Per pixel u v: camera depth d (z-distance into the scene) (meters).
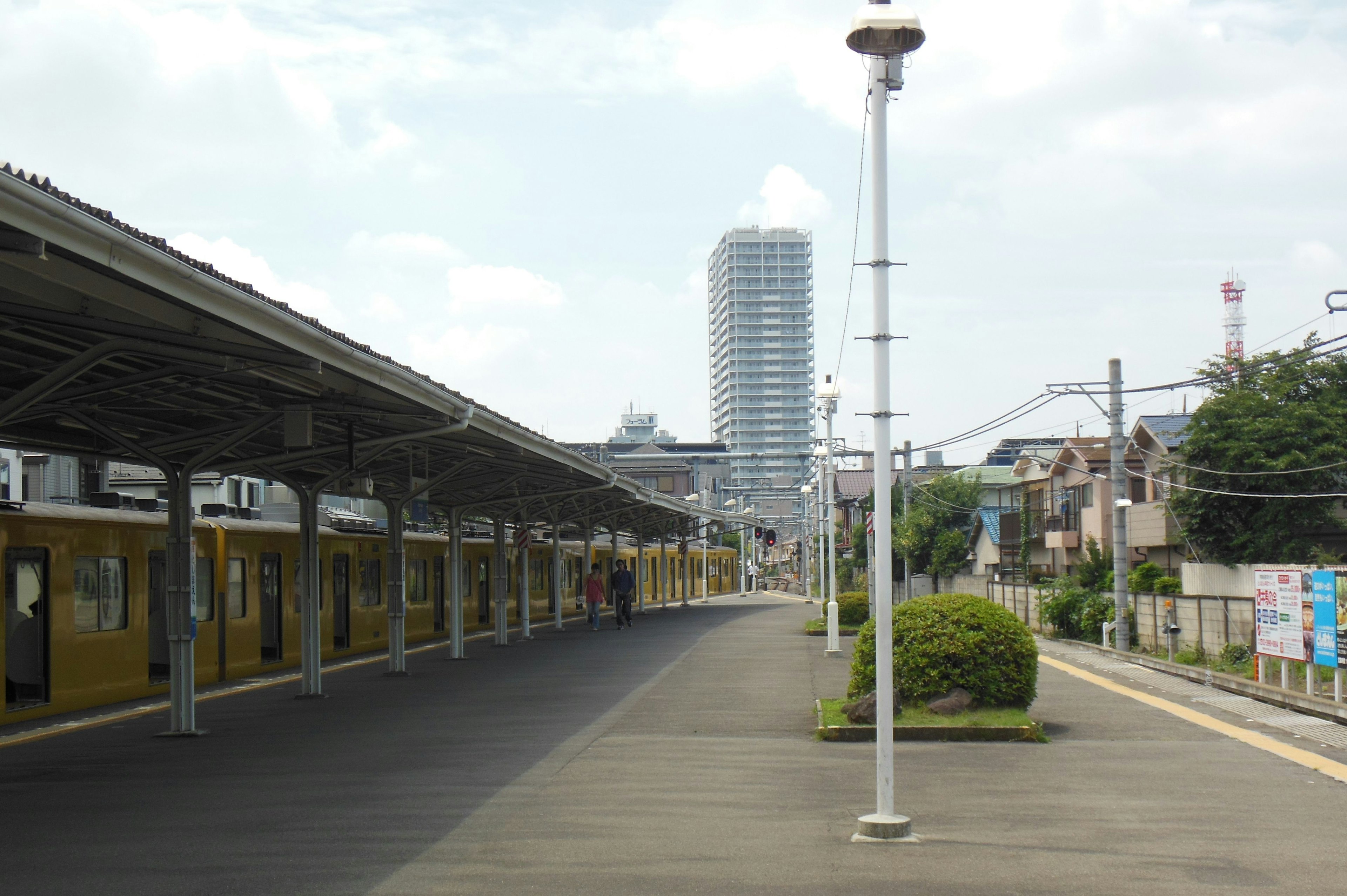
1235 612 21.25
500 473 23.70
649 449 106.94
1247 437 27.27
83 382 12.13
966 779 9.89
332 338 10.17
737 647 25.36
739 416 172.00
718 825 8.14
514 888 6.54
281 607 21.75
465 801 9.05
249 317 8.89
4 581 14.24
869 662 13.58
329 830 8.09
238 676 19.84
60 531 15.32
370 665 22.47
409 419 14.86
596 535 52.09
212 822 8.41
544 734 12.66
